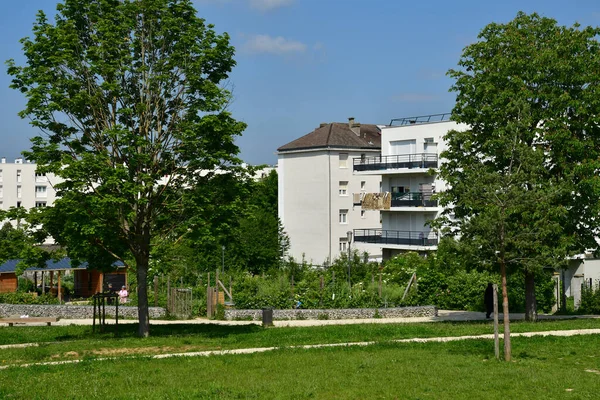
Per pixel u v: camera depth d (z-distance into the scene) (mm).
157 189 24016
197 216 23031
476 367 17125
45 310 33688
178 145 23609
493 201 18297
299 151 68500
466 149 28984
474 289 36656
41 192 111125
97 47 22891
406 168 54688
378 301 34312
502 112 28078
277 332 24844
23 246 23312
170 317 33000
